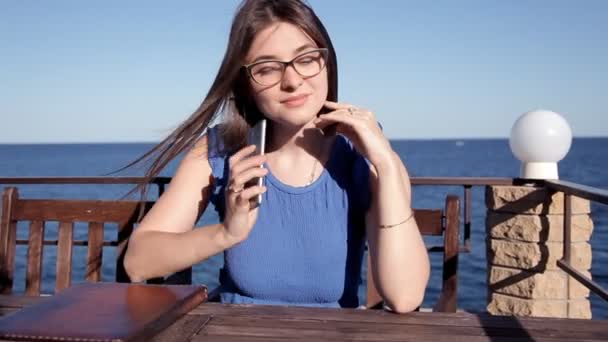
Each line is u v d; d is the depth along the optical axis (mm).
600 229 22578
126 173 3010
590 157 91188
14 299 1569
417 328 1337
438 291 12703
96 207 2627
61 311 1050
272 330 1310
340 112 1765
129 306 1090
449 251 2350
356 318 1408
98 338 896
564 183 3123
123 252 2586
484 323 1380
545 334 1301
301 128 1891
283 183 1860
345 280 1868
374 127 1744
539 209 3443
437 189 37062
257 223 1829
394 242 1635
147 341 971
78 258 16219
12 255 2670
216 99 1998
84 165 85750
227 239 1615
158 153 2148
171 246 1707
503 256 3600
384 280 1627
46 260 17109
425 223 2426
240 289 1849
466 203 3385
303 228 1824
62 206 2646
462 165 75438
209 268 15641
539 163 3531
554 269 3449
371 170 1823
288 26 1763
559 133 3449
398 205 1657
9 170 76000
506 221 3574
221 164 2045
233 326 1335
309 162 1901
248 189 1548
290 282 1812
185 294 1188
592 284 2803
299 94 1771
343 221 1855
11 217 2668
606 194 2475
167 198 2004
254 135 1736
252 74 1792
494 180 3492
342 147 1905
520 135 3531
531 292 3473
